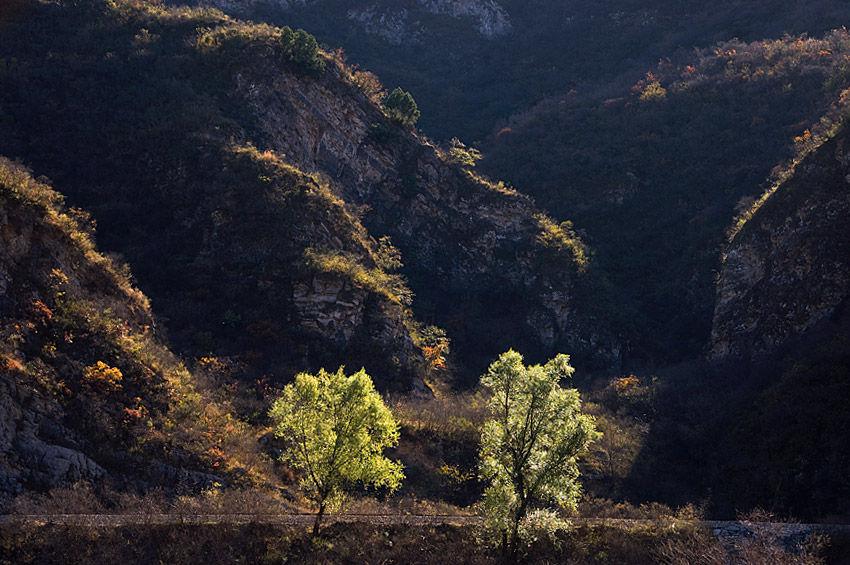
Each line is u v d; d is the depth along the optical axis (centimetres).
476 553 2372
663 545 2394
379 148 8081
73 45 7706
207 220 5744
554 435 2206
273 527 2358
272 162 6353
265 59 7706
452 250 7756
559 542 2319
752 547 2336
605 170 10106
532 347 6925
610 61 16988
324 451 2336
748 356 5528
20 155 6191
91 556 2064
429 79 16838
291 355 4766
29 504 2267
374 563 2261
